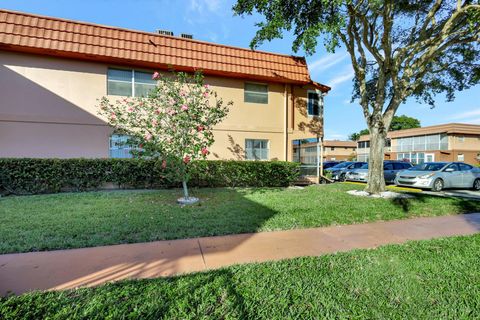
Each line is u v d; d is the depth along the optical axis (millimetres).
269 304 2242
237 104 10977
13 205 5957
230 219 4941
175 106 6551
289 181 10781
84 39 8469
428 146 31625
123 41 8953
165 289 2426
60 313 2062
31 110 8383
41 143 8492
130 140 6953
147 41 9320
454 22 7527
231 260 3160
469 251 3451
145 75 9625
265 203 6539
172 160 6621
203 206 6121
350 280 2660
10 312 2047
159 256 3258
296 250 3516
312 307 2209
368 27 7984
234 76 10711
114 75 9289
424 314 2139
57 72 8648
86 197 7105
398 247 3586
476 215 5680
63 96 8711
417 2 8484
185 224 4574
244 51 10758
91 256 3227
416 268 2938
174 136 6582
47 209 5566
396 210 5934
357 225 4816
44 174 7816
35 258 3137
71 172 8148
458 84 10289
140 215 5152
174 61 9500
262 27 7312
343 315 2109
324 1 5840
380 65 8445
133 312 2090
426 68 9000
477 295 2418
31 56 8375
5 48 7930
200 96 6887
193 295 2340
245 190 9023
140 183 9117
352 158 44531
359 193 8312
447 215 5680
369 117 8812
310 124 12227
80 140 8891
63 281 2590
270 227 4520
